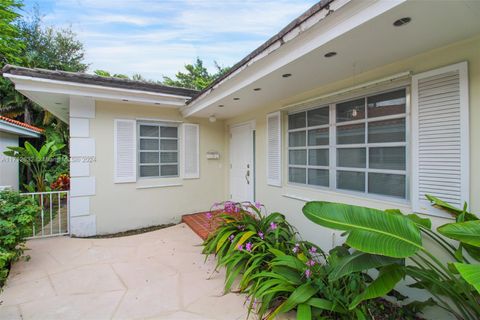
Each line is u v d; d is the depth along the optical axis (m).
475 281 1.05
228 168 5.81
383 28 1.68
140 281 2.73
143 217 4.92
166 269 3.04
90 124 4.39
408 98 2.32
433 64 2.06
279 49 2.29
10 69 3.52
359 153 2.82
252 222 3.30
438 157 2.02
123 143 4.68
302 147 3.64
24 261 3.21
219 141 5.83
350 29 1.70
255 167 4.72
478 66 1.82
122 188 4.70
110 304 2.29
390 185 2.51
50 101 4.53
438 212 2.02
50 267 3.07
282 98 3.78
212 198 5.73
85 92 4.05
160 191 5.11
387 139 2.52
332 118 3.14
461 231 1.43
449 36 1.81
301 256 2.47
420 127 2.14
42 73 3.66
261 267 2.56
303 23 1.92
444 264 1.99
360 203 2.75
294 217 3.72
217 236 3.26
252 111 4.75
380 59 2.26
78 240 4.09
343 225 1.67
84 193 4.36
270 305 2.17
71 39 11.26
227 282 2.48
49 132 9.14
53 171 7.98
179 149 5.40
